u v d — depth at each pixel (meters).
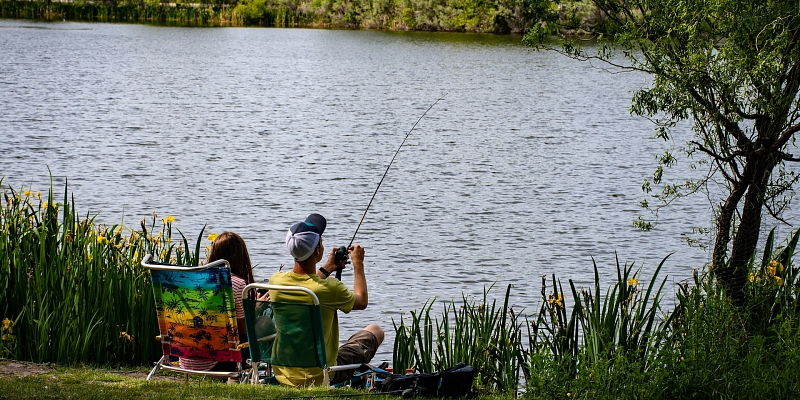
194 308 5.72
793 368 5.61
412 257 13.80
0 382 5.81
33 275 7.24
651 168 22.80
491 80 50.69
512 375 6.40
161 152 23.16
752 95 6.75
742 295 6.90
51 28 80.44
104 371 6.60
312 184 19.61
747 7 6.40
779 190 7.27
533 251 14.37
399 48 73.75
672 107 6.81
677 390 5.59
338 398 5.43
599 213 17.30
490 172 21.88
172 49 65.12
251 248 14.23
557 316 7.09
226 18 102.25
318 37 85.31
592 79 52.56
